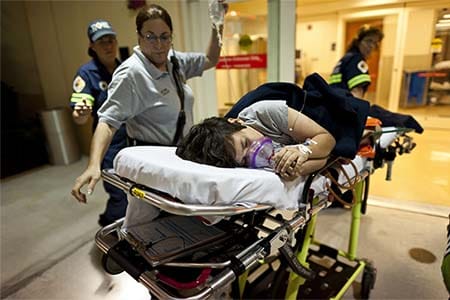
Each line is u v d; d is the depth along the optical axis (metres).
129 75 1.35
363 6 2.75
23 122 3.96
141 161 0.83
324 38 5.19
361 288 1.54
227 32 2.62
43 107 4.23
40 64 3.99
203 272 0.76
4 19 3.94
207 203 0.70
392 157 1.40
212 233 0.91
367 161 1.33
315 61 5.43
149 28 1.31
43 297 1.66
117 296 1.64
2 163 3.73
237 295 1.35
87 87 2.01
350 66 2.09
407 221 2.03
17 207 2.75
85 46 3.53
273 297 1.42
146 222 0.99
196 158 0.87
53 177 3.47
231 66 2.73
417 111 2.18
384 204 2.19
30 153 3.91
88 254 2.00
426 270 1.67
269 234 0.86
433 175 1.99
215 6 1.66
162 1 2.70
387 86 4.22
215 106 2.84
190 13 2.62
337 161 1.08
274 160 0.86
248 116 1.07
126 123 1.56
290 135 1.03
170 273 0.77
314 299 1.43
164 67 1.49
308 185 0.92
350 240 1.60
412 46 2.44
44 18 3.67
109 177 0.95
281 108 1.02
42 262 1.95
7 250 2.10
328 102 1.11
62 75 3.90
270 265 1.67
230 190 0.71
